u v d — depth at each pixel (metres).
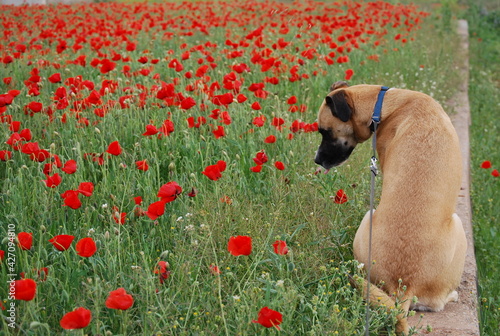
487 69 13.27
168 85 5.51
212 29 12.52
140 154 5.35
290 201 4.73
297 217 4.54
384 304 3.30
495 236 5.68
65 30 11.30
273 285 3.50
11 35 11.45
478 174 7.22
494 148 8.15
